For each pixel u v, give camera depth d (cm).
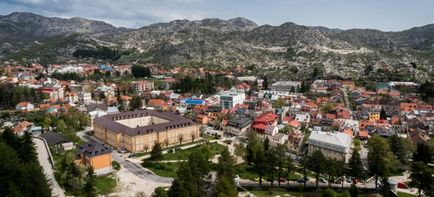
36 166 12506
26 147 14975
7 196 10588
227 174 14800
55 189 13438
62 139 19325
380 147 18688
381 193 14762
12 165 12081
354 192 14600
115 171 16612
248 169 18375
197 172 13925
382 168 16212
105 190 14288
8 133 16162
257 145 18362
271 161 16125
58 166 15738
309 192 15612
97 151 15975
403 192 15812
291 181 17050
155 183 15375
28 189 11281
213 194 13150
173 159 19112
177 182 12088
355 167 16400
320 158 15950
